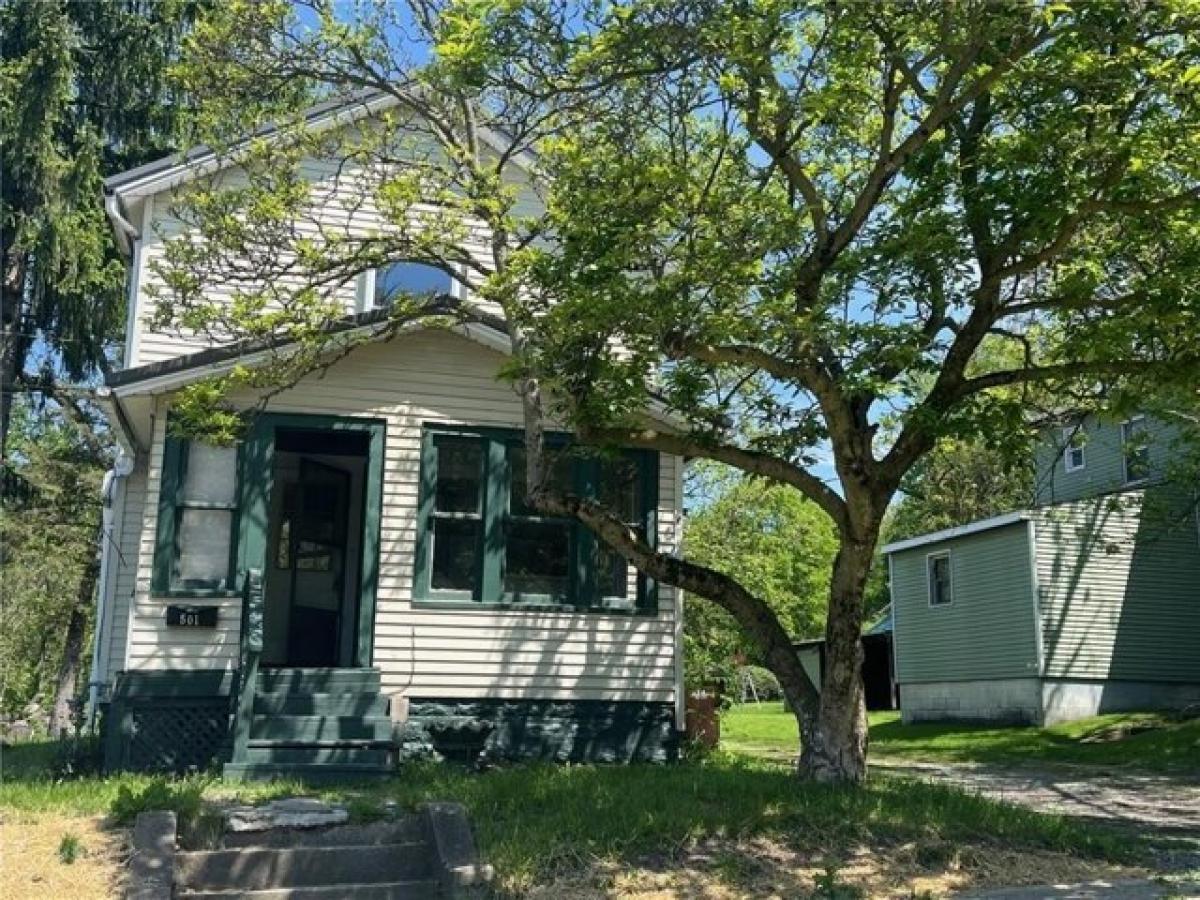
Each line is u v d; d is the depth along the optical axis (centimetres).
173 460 1200
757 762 1390
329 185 1419
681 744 1305
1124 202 923
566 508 1030
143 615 1166
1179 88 898
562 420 1143
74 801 841
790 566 3173
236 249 1135
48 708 2948
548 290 952
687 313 887
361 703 1180
